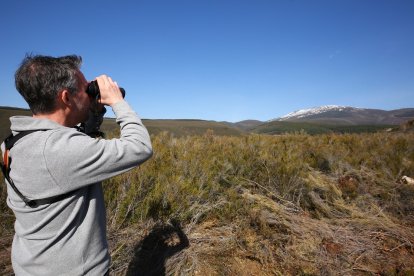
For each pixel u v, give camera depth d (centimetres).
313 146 627
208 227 331
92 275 137
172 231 309
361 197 413
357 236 333
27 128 127
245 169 440
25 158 122
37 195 123
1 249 268
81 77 140
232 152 503
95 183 138
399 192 435
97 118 156
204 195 355
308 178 430
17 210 129
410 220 376
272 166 449
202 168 409
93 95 144
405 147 639
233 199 357
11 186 128
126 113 141
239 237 311
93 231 138
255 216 333
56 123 130
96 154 124
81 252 132
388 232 344
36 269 129
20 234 130
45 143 121
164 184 342
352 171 487
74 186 124
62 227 127
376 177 474
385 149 598
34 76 126
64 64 131
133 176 342
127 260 266
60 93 130
